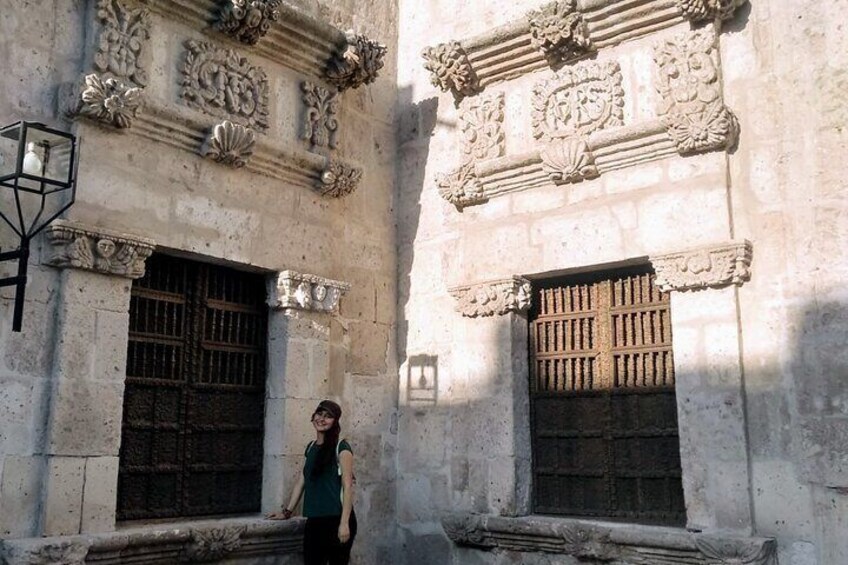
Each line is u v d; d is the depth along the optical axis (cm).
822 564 443
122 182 485
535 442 591
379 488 626
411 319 654
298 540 549
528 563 557
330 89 624
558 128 582
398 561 626
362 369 627
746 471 475
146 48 504
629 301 562
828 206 464
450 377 622
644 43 554
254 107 566
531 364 602
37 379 439
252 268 563
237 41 556
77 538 429
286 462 554
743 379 487
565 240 572
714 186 511
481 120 622
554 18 566
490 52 605
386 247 663
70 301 450
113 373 466
